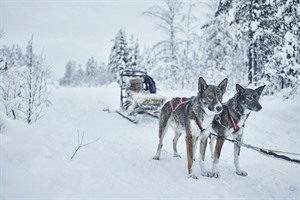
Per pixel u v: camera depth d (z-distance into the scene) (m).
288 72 10.90
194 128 4.52
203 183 4.20
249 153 6.27
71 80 85.62
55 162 3.83
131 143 6.49
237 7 13.85
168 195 3.65
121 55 35.16
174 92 14.65
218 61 17.06
